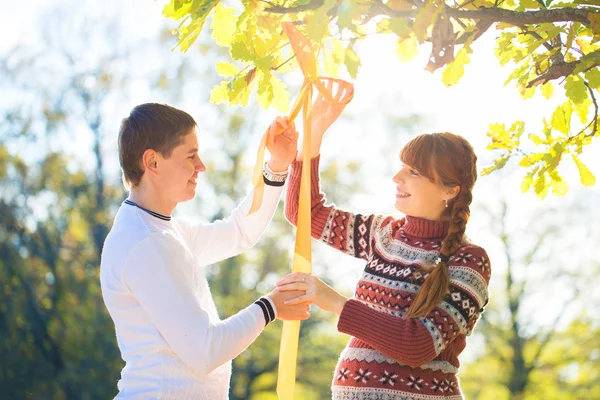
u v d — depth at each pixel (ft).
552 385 54.24
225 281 54.54
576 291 54.44
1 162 55.83
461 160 8.54
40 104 56.29
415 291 8.21
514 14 7.68
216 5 7.91
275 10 7.36
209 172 56.24
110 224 57.41
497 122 9.92
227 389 8.18
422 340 7.71
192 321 7.54
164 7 7.90
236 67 8.37
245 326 7.72
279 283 8.14
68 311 55.47
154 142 7.98
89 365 54.13
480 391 54.65
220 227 9.25
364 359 8.19
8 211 55.72
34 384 53.88
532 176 9.87
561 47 8.50
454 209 8.45
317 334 53.88
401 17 7.09
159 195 8.16
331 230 9.25
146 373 7.72
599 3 7.89
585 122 9.61
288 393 8.16
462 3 8.24
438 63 7.23
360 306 7.93
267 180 9.23
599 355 54.24
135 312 7.78
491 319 55.31
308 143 8.32
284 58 8.34
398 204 8.72
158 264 7.64
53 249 56.54
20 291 55.57
